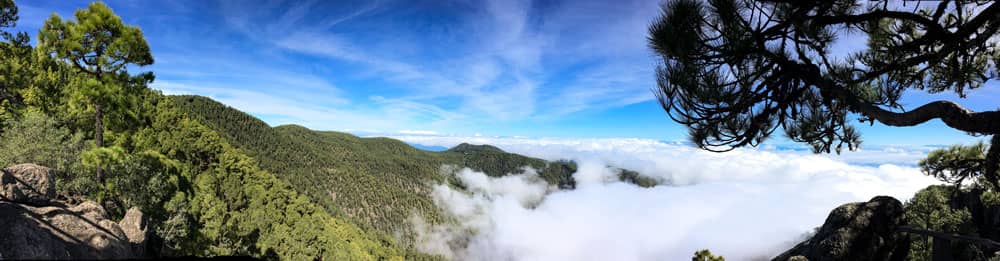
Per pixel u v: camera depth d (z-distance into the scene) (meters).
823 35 6.31
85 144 22.44
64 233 10.07
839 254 9.46
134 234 14.26
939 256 8.97
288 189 79.75
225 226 45.94
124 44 21.20
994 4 4.73
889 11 5.32
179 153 66.94
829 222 10.62
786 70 6.00
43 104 31.44
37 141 20.00
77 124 24.94
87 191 20.06
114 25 20.89
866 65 7.76
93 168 20.66
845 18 5.34
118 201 22.69
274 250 58.44
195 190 47.38
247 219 60.25
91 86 20.58
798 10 5.25
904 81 7.57
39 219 9.95
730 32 5.83
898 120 5.04
